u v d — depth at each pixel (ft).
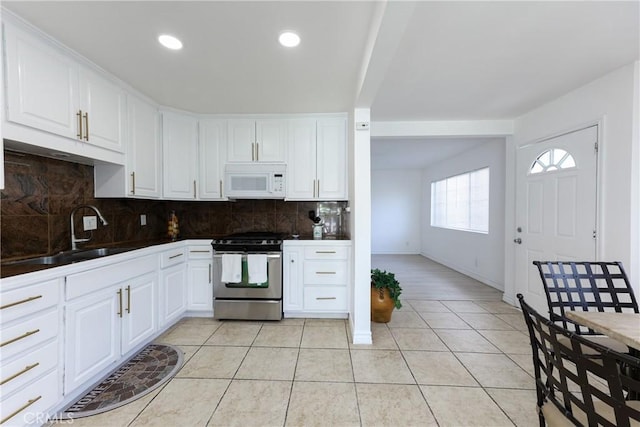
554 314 5.51
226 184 10.28
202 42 5.82
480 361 7.09
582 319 4.29
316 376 6.43
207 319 9.87
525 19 5.15
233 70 7.00
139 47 6.00
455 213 18.65
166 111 9.53
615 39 5.80
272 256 9.45
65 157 6.73
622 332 3.64
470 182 16.74
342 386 6.07
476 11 4.93
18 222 6.05
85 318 5.63
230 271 9.35
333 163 10.38
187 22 5.18
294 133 10.41
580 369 2.51
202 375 6.45
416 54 6.37
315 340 8.23
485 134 11.18
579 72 7.25
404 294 12.85
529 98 8.96
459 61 6.68
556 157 9.07
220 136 10.43
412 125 11.30
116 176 7.89
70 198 7.27
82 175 7.62
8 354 4.26
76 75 6.22
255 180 10.21
